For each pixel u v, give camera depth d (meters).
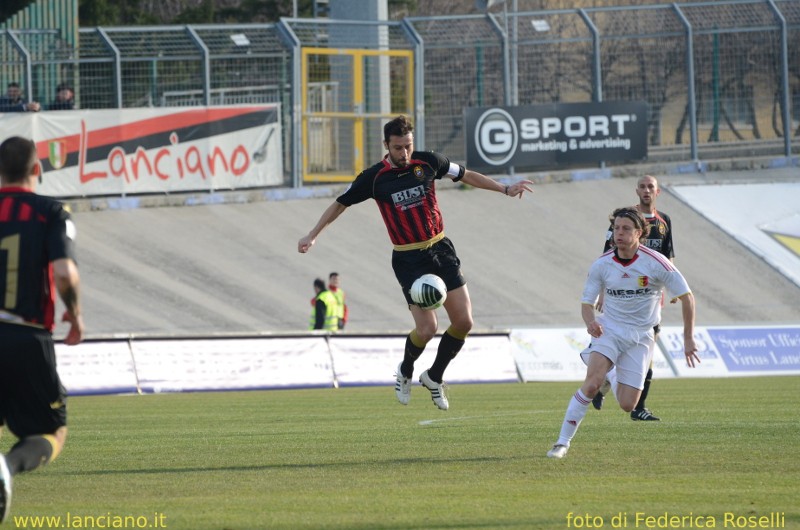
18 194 20.02
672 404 46.78
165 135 97.25
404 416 43.22
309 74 103.19
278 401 53.34
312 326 72.62
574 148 107.69
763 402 47.78
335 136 104.06
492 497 22.59
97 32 98.12
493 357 67.81
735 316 88.12
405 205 31.14
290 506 21.77
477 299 87.75
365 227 98.50
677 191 106.56
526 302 88.12
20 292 19.59
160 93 99.75
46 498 23.16
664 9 110.62
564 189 107.06
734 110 112.56
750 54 112.31
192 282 87.00
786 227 102.06
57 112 93.06
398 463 27.95
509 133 105.94
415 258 31.39
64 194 93.69
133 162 96.12
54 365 20.09
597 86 108.31
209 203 99.56
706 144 112.25
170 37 99.62
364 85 104.38
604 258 29.06
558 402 49.84
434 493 23.19
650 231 38.56
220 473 26.73
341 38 103.81
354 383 65.56
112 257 88.94
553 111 107.19
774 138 113.50
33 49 97.12
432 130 106.56
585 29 109.69
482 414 43.38
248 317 82.88
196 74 100.06
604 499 22.25
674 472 25.84
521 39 108.19
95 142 94.69
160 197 97.94
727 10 111.94
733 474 25.50
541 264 94.38
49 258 19.64
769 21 112.19
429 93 106.50
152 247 91.44
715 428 35.41
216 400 54.62
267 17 151.25
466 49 106.88
